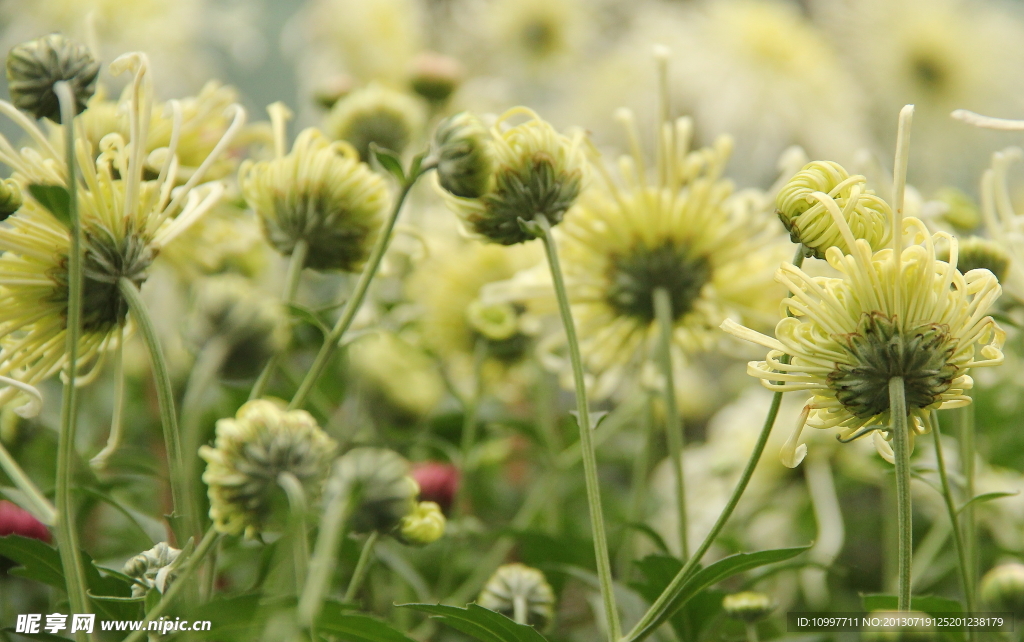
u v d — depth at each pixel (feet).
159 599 4.41
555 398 7.35
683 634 4.84
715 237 5.09
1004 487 5.97
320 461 4.32
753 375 4.41
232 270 6.11
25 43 4.51
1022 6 13.52
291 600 4.32
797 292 4.40
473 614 4.48
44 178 4.51
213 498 4.31
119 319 4.54
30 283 4.49
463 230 4.67
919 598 4.69
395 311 6.46
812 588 6.14
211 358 4.37
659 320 5.02
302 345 5.58
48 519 4.36
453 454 5.37
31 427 5.10
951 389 4.38
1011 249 4.88
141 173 4.58
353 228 4.73
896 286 4.36
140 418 6.60
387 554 4.99
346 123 5.77
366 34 9.80
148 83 4.52
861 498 7.73
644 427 5.33
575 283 5.14
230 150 5.17
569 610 5.89
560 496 6.94
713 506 7.15
